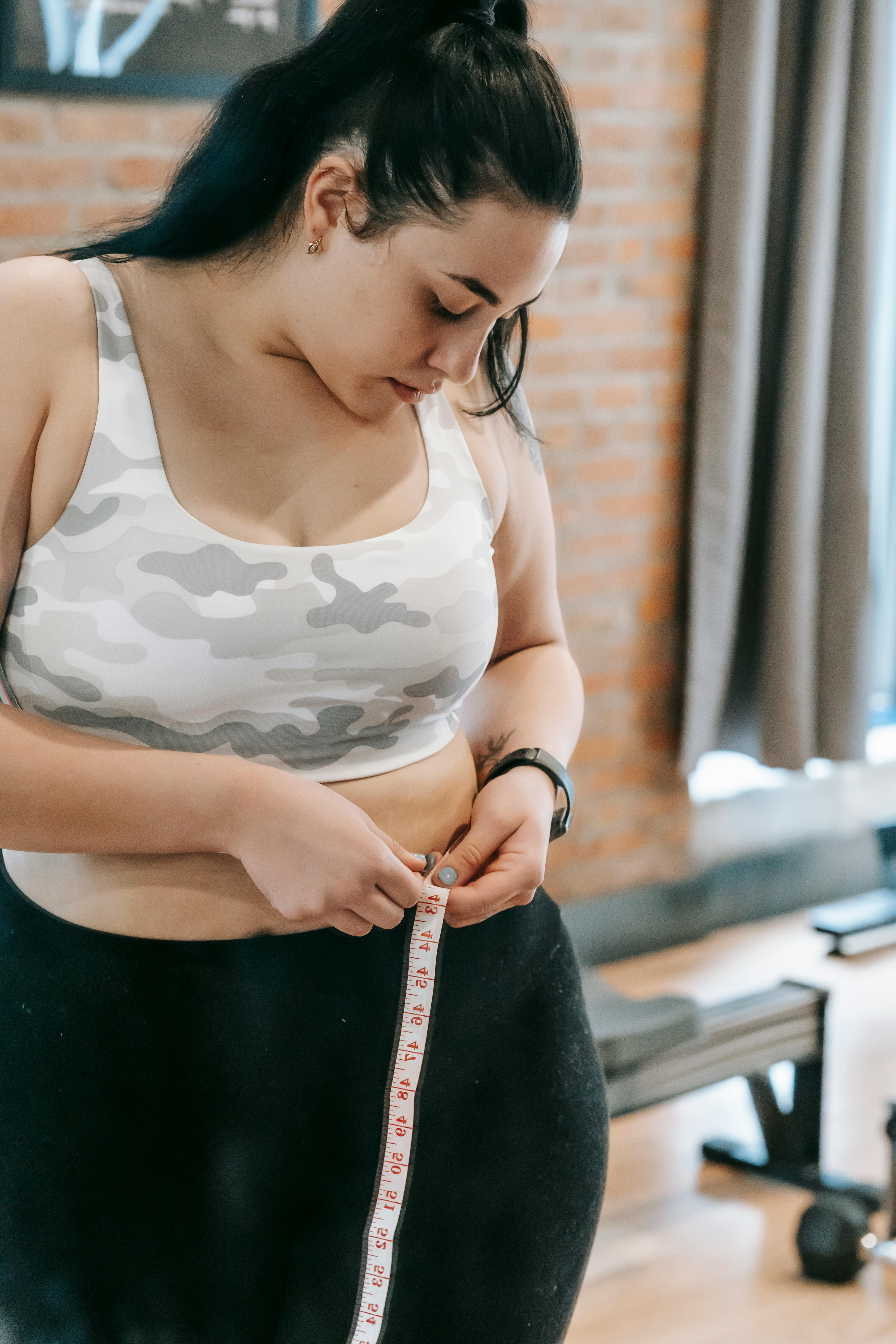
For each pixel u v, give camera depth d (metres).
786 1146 2.62
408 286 0.89
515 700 1.20
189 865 0.95
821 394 3.47
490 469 1.10
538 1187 1.04
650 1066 2.33
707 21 3.32
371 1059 0.97
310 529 0.96
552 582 1.25
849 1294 2.28
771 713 3.60
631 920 3.65
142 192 2.75
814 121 3.30
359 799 1.01
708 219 3.38
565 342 3.31
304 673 0.95
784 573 3.51
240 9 2.73
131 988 0.94
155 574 0.90
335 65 0.89
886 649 4.35
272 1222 0.98
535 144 0.85
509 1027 1.04
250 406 0.95
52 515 0.91
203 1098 0.95
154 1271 0.96
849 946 3.73
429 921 0.98
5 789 0.88
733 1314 2.22
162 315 0.94
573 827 3.54
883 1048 3.17
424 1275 1.01
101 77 2.64
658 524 3.54
